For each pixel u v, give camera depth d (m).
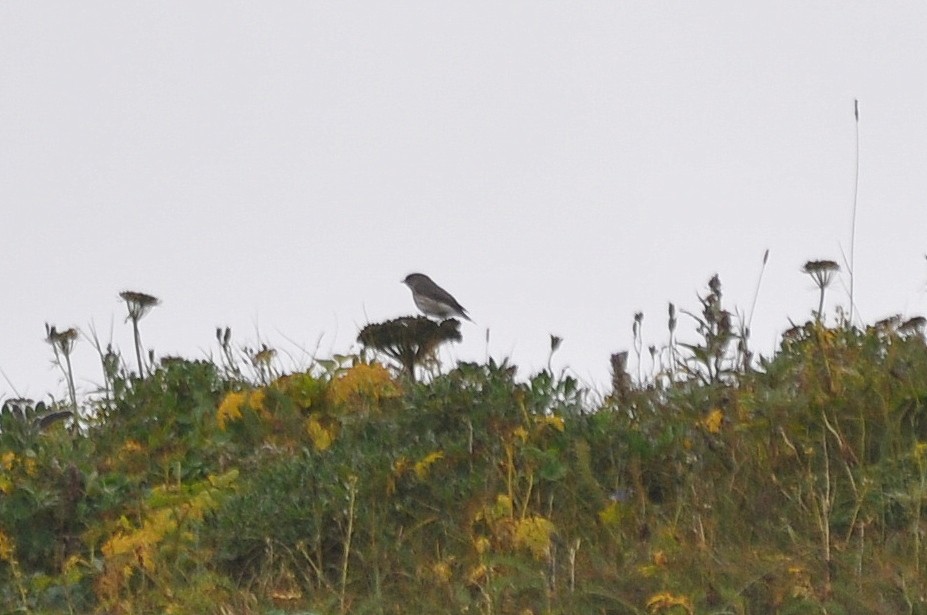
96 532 12.92
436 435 13.28
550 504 12.11
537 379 13.58
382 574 11.82
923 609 10.11
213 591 11.61
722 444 12.53
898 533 11.16
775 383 13.09
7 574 12.68
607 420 12.97
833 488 11.73
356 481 12.36
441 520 12.27
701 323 13.98
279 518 12.38
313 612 11.02
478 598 11.03
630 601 10.59
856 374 12.70
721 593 10.41
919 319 13.72
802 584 10.38
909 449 12.09
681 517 11.84
